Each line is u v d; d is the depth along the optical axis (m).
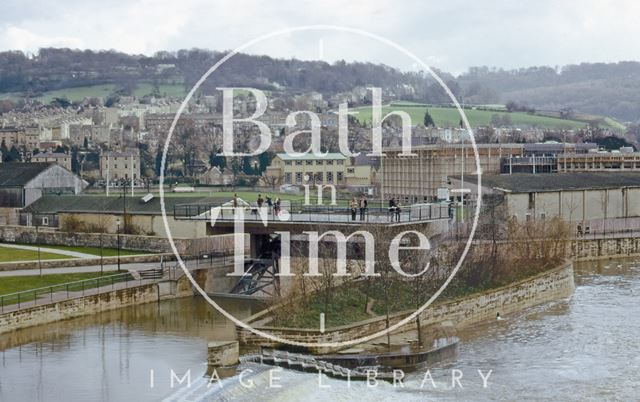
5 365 95.31
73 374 92.06
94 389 86.75
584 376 98.50
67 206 191.88
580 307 137.12
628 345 111.94
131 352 101.56
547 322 125.69
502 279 139.50
